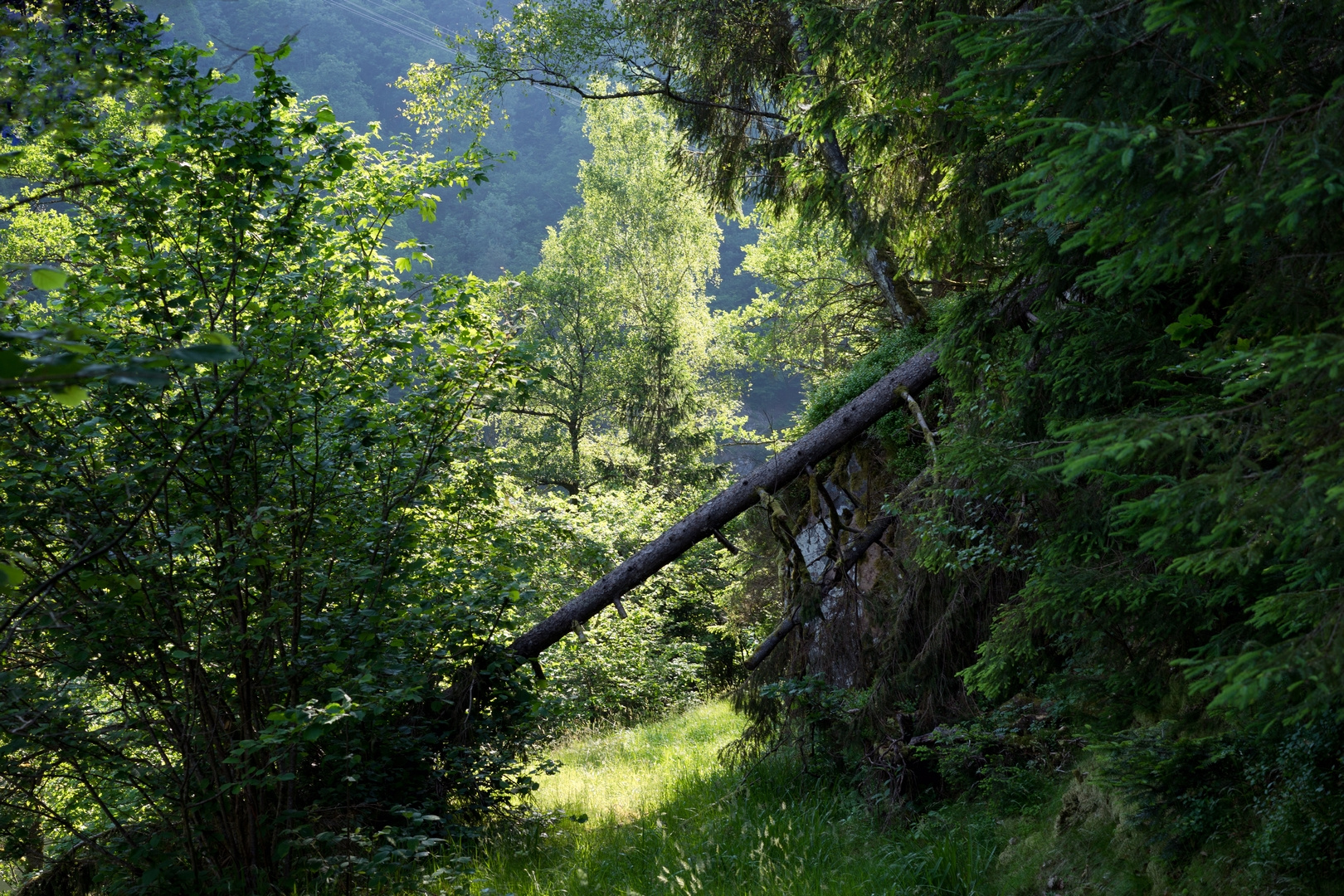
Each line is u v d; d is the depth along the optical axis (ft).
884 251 37.42
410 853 19.94
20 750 18.37
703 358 101.81
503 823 25.81
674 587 52.21
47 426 18.39
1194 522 8.42
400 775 24.35
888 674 24.02
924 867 17.95
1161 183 8.08
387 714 23.71
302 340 20.42
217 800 20.27
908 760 22.54
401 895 20.53
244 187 20.45
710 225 102.01
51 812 19.19
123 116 20.74
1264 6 8.96
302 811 20.80
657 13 41.75
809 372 64.69
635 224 103.81
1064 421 13.83
